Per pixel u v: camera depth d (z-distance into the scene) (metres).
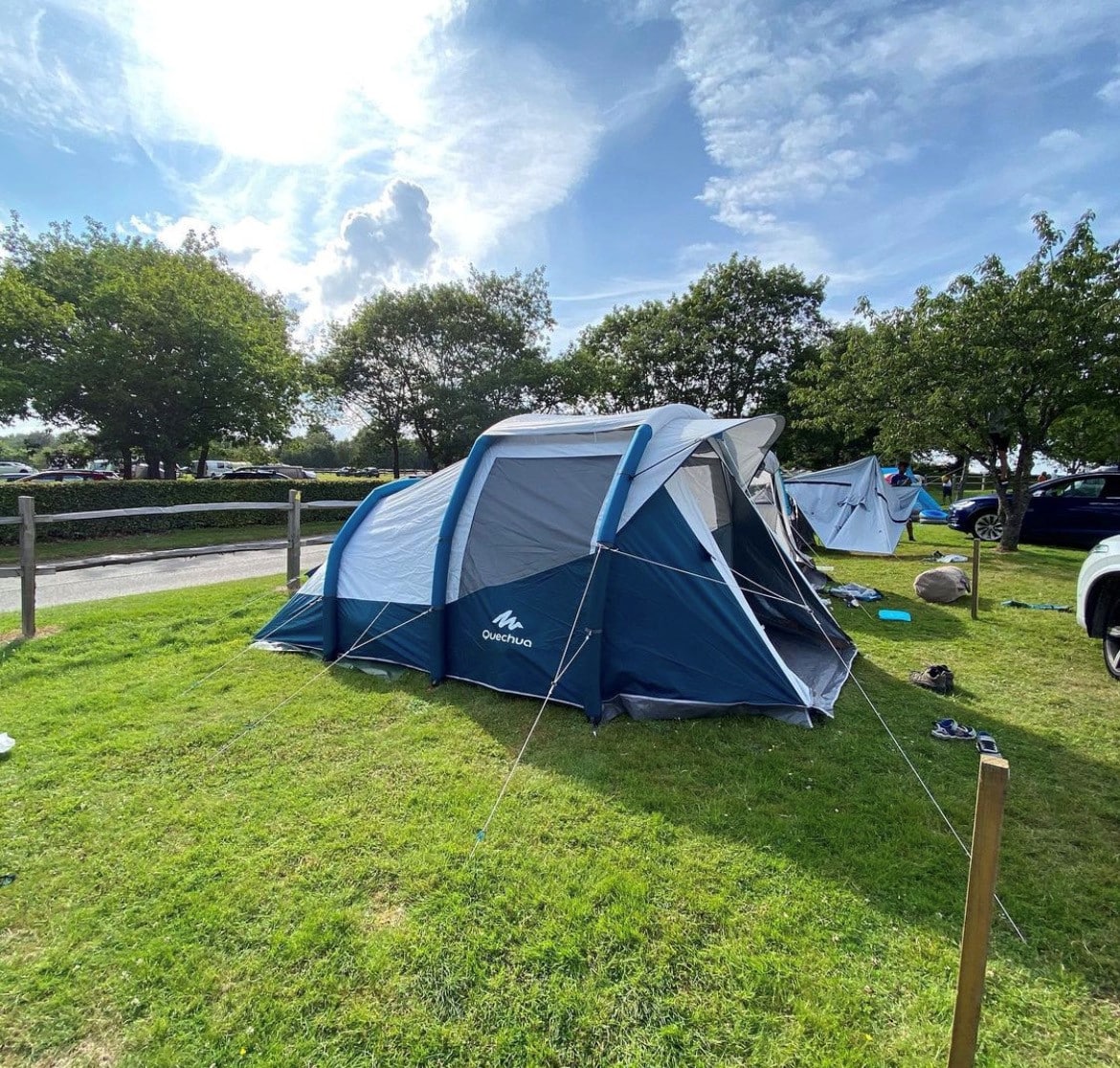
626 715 4.07
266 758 3.49
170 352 18.53
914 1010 1.91
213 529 16.00
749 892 2.42
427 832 2.80
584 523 4.22
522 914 2.30
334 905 2.35
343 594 5.11
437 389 22.66
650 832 2.80
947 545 12.04
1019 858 2.66
